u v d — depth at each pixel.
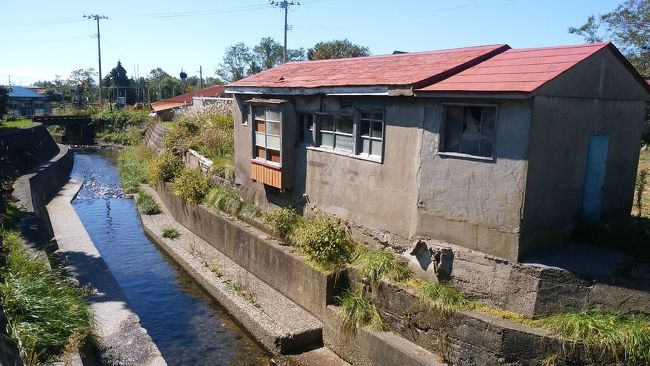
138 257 13.55
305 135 10.63
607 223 7.56
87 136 47.31
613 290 6.27
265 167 11.38
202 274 11.25
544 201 6.84
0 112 32.72
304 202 10.70
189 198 14.73
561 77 6.48
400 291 7.41
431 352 7.00
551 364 6.04
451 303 6.83
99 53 52.19
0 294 6.71
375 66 9.65
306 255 9.33
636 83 8.26
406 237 8.11
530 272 6.46
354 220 9.29
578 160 7.31
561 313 6.39
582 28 21.55
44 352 6.52
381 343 7.30
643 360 5.84
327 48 45.00
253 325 8.89
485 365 6.45
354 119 8.95
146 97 76.12
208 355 8.48
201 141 18.75
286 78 11.29
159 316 9.94
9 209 13.09
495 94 6.34
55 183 23.48
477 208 6.97
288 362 8.01
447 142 7.30
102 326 8.61
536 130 6.39
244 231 11.34
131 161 27.39
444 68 7.67
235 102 13.06
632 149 8.74
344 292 8.45
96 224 17.11
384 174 8.44
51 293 7.80
